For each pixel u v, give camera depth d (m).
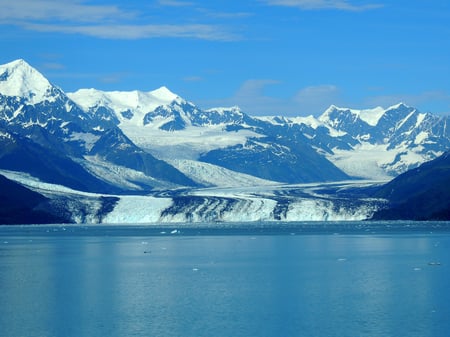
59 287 186.88
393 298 165.88
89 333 136.25
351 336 132.25
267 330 137.00
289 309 155.00
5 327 141.12
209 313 151.88
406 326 138.75
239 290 180.25
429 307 155.38
